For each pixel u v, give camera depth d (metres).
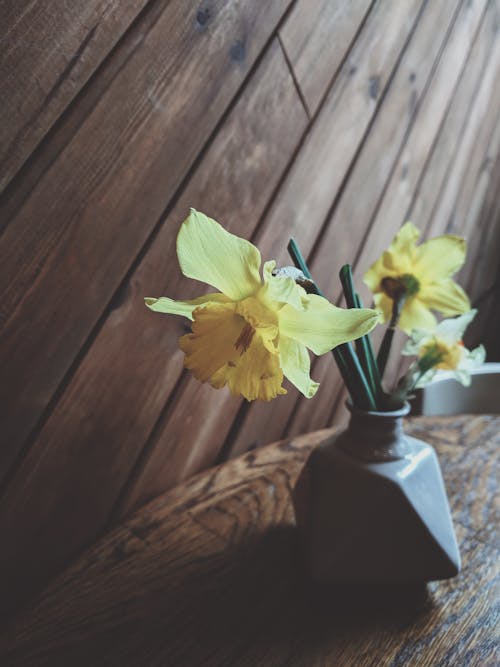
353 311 0.19
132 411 0.34
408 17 0.49
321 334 0.19
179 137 0.32
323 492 0.27
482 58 0.64
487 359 0.88
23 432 0.29
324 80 0.41
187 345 0.20
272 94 0.37
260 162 0.38
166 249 0.33
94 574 0.29
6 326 0.27
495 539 0.31
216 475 0.38
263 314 0.19
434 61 0.55
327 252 0.46
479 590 0.27
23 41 0.25
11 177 0.26
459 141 0.64
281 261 0.41
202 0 0.31
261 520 0.33
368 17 0.44
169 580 0.28
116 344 0.32
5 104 0.25
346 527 0.25
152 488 0.36
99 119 0.28
